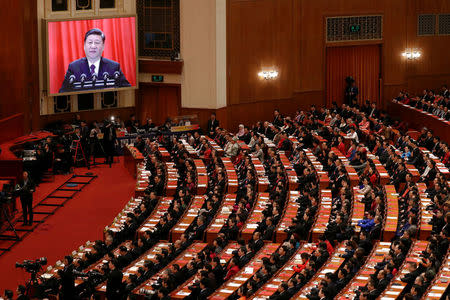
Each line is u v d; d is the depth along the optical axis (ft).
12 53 155.84
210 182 134.21
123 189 142.31
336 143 151.53
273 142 157.28
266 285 88.48
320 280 88.12
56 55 160.97
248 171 129.18
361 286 85.56
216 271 91.15
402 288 83.30
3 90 156.97
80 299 84.33
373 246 98.37
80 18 161.99
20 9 155.02
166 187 130.00
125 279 93.56
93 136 158.20
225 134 159.22
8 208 124.47
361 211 111.65
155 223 113.70
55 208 132.16
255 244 101.45
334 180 125.80
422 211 106.42
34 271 83.41
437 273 86.07
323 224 107.55
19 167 134.92
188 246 104.58
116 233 109.70
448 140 156.76
